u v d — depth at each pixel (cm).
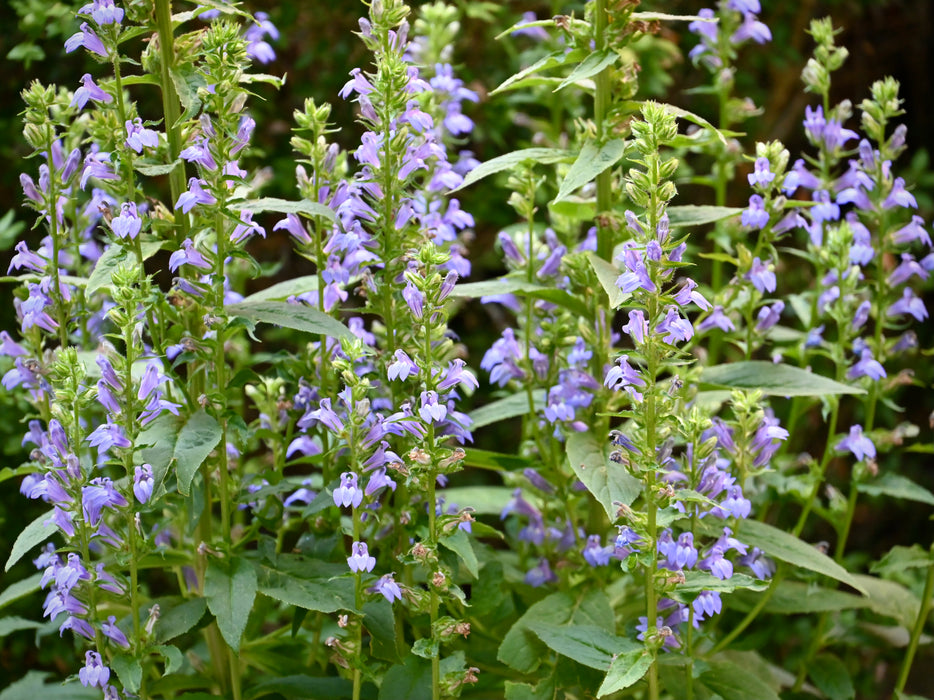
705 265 199
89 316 131
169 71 120
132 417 114
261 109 183
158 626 119
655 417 114
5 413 145
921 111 255
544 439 137
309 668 130
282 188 177
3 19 167
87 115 128
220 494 122
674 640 119
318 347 127
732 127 218
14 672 162
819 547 138
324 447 125
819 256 137
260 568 121
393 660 123
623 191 131
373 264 126
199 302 119
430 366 114
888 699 175
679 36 200
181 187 123
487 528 126
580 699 132
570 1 164
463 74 177
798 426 195
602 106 127
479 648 133
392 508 127
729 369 131
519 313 137
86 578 116
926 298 219
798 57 212
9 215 147
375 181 122
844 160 226
